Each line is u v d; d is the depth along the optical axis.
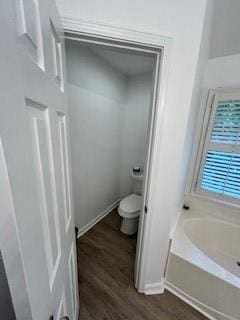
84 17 0.84
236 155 1.79
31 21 0.40
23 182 0.33
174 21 0.93
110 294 1.48
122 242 2.12
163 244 1.38
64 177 0.83
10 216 0.29
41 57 0.48
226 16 1.37
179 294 1.47
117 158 2.90
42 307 0.42
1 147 0.26
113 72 2.38
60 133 0.74
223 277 1.23
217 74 1.82
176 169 1.20
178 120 1.10
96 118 2.19
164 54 0.97
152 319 1.30
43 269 0.44
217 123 1.88
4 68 0.27
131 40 0.91
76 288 1.18
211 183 1.99
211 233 1.92
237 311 1.19
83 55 1.81
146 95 2.62
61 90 0.78
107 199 2.80
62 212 0.74
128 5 0.87
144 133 2.73
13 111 0.29
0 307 0.57
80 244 2.07
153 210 1.26
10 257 0.31
